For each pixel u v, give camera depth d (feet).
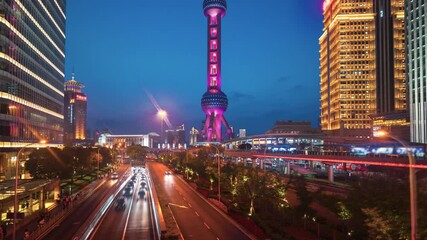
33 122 395.14
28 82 378.53
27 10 375.86
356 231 126.00
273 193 190.19
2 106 316.60
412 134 476.13
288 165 423.23
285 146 602.44
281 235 143.95
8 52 325.42
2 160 318.65
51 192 242.99
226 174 274.57
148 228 170.91
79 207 225.35
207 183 330.75
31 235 146.10
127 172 528.63
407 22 494.18
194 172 386.73
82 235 156.15
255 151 514.27
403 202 102.99
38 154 291.99
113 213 208.74
